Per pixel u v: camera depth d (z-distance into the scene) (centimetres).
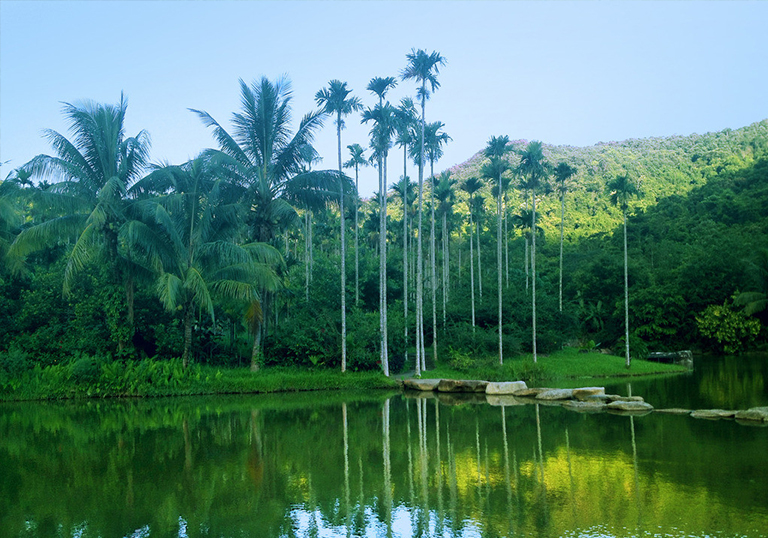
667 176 9569
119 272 2800
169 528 940
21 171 2622
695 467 1255
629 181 3938
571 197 9206
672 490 1085
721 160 9606
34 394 2614
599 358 4031
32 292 3000
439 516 973
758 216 6178
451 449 1509
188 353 2844
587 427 1792
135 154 2833
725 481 1140
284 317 3828
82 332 2828
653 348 5084
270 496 1110
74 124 2709
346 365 3186
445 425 1881
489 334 3741
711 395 2583
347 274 4325
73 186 2683
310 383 2953
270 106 3023
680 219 6831
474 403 2469
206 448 1559
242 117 3023
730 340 4984
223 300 3011
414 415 2117
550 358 3962
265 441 1647
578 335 4966
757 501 1008
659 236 6750
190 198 2708
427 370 3478
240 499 1093
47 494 1140
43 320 2950
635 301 5306
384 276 3200
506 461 1361
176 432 1803
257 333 3014
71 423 2002
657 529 881
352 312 3666
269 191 3050
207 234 2761
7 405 2478
